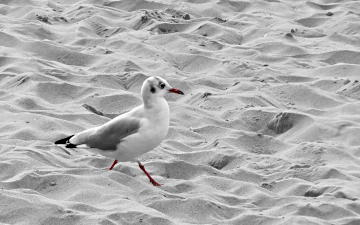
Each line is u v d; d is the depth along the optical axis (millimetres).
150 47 13078
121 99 10594
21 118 9359
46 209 6633
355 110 10844
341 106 10977
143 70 12008
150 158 8664
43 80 10922
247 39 14453
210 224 6875
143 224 6555
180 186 7777
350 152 9258
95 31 14164
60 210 6629
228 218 7094
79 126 9375
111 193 7164
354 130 9891
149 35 13875
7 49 12328
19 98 10109
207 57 12875
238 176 8359
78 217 6539
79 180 7348
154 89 7621
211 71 12461
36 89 10594
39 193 7078
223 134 9828
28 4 15344
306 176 8445
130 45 13180
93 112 10242
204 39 13938
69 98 10602
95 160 8234
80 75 11406
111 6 15844
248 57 13281
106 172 7621
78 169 7645
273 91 11547
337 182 8180
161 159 8578
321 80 12047
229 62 12703
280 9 16344
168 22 14734
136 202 6996
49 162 8016
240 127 10250
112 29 14188
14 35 12969
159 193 7367
